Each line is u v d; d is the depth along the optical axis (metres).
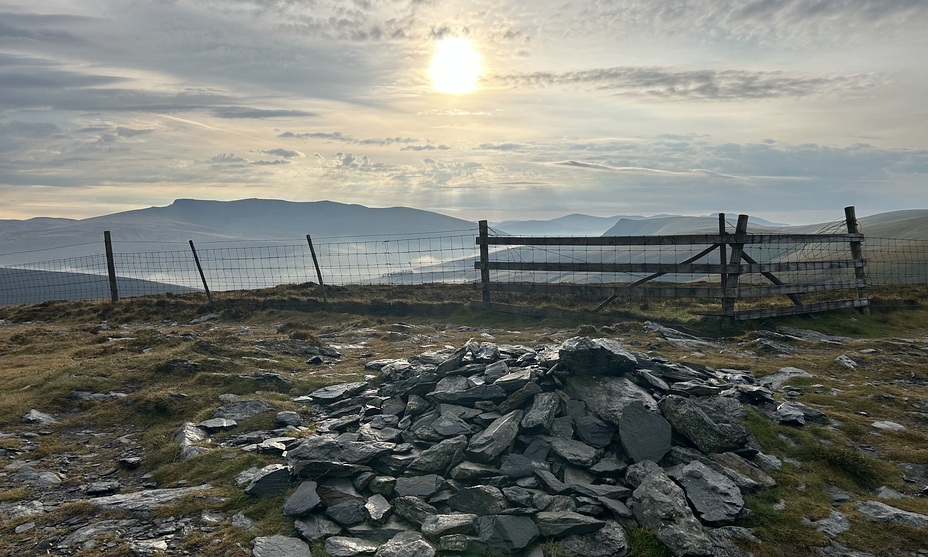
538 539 6.65
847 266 20.91
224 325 23.16
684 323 18.20
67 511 7.32
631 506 7.10
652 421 8.31
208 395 11.70
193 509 7.35
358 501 7.29
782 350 15.29
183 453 9.05
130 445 9.79
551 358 10.41
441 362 12.27
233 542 6.60
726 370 12.54
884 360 14.49
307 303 25.34
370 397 11.08
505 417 8.62
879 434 9.55
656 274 18.27
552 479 7.46
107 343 17.27
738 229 16.80
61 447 9.66
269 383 12.46
